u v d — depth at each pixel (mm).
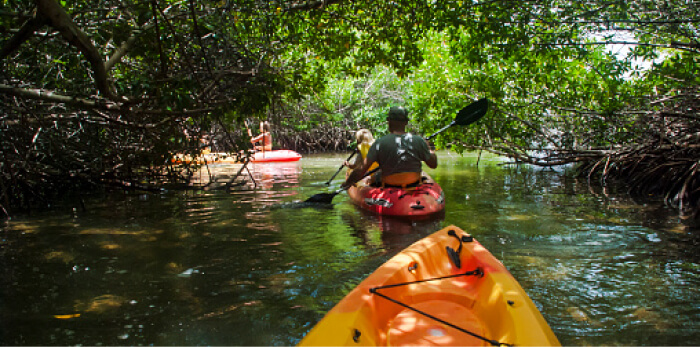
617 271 3211
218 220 5090
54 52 4590
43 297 2854
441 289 2521
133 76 4648
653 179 6695
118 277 3213
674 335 2295
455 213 5285
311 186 7848
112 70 5285
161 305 2717
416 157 5648
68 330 2398
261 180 8766
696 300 2707
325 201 6156
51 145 5547
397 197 5312
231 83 4766
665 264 3352
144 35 3846
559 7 6016
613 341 2242
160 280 3146
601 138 8703
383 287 2246
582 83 7926
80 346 2229
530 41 6402
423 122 9453
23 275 3266
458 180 8391
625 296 2779
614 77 7531
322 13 5840
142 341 2279
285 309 2648
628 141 8422
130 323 2480
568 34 6133
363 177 5977
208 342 2268
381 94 20625
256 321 2498
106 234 4457
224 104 4695
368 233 4402
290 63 5879
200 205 6055
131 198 6676
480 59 6617
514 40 6277
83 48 3002
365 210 5613
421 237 4211
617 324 2422
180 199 6559
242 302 2754
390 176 5652
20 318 2549
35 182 6070
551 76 7992
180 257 3674
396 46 6090
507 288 2199
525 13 5945
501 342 1858
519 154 10070
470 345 1963
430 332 2100
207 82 4832
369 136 6723
